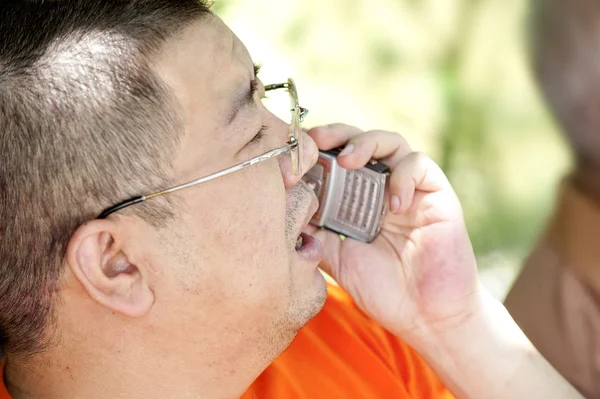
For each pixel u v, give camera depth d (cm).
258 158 156
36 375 156
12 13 142
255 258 157
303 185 177
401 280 197
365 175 190
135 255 146
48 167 140
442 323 193
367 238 195
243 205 154
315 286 174
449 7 455
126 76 141
